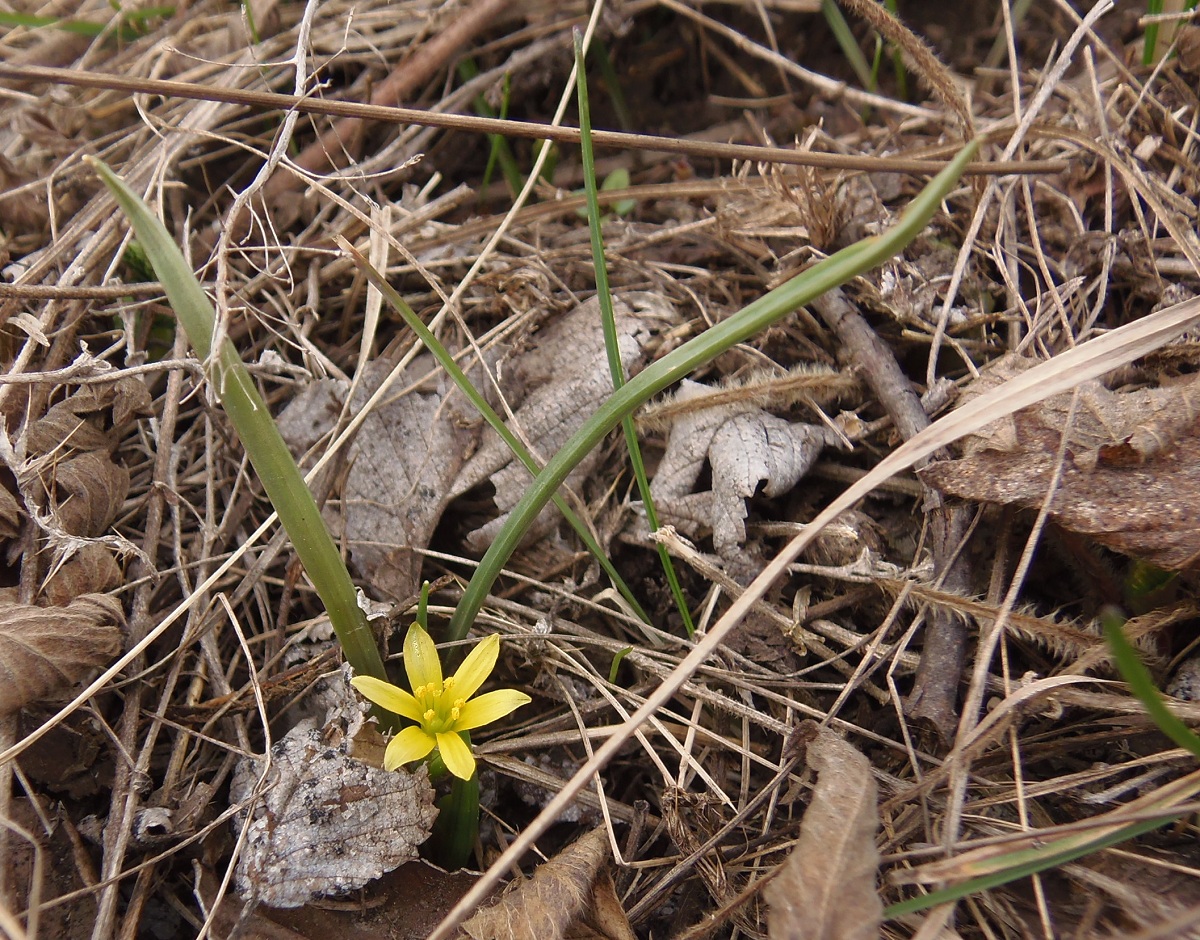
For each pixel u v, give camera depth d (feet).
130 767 0.53
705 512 0.63
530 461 0.57
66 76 0.55
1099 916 0.47
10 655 0.50
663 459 0.65
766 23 0.85
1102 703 0.52
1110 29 0.84
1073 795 0.52
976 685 0.49
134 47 0.85
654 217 0.81
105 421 0.65
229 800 0.54
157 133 0.68
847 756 0.49
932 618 0.56
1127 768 0.51
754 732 0.59
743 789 0.56
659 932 0.53
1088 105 0.72
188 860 0.53
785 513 0.64
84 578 0.56
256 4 0.86
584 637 0.60
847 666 0.59
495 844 0.57
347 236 0.76
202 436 0.68
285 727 0.58
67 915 0.50
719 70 0.94
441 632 0.62
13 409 0.60
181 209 0.79
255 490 0.66
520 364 0.68
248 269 0.76
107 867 0.50
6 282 0.69
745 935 0.51
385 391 0.68
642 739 0.56
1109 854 0.49
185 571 0.61
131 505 0.63
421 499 0.65
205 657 0.59
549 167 0.84
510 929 0.49
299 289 0.74
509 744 0.57
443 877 0.52
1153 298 0.66
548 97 0.90
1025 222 0.72
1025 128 0.62
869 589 0.60
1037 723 0.55
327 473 0.64
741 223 0.72
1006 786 0.53
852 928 0.43
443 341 0.71
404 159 0.82
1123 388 0.61
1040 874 0.49
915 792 0.49
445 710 0.50
